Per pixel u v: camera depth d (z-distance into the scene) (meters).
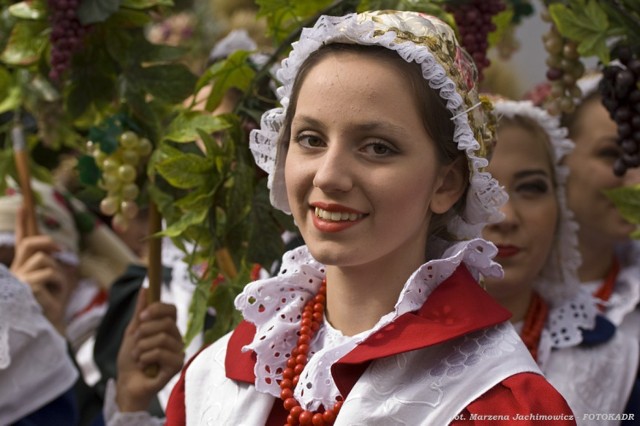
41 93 2.88
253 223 2.47
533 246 2.69
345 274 1.87
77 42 2.54
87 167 2.69
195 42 4.46
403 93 1.74
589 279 3.11
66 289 3.68
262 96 2.58
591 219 3.07
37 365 2.72
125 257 4.23
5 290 2.69
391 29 1.78
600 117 3.06
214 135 2.95
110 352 3.49
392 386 1.75
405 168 1.74
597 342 2.71
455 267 1.82
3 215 3.73
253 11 4.49
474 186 1.81
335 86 1.74
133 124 2.65
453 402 1.72
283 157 1.96
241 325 2.07
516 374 1.72
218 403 1.97
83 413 3.35
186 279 3.31
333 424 1.78
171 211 2.58
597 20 2.36
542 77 3.91
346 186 1.73
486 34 2.50
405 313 1.78
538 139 2.74
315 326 1.93
